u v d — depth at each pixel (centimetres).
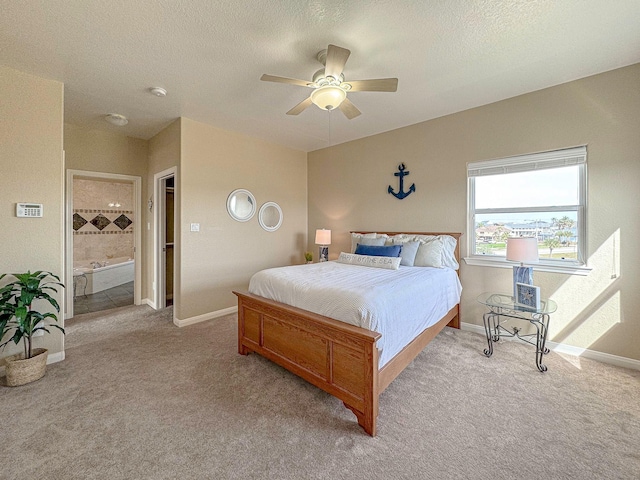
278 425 174
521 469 141
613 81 244
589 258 257
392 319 189
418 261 325
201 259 365
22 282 217
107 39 200
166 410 186
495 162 308
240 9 173
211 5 169
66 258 369
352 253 384
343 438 163
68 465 143
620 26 188
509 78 257
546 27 189
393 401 196
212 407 190
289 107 316
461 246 335
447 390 209
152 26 188
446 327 339
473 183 334
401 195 382
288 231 481
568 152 266
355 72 244
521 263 283
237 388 212
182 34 196
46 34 194
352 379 175
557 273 274
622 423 173
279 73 245
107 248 619
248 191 418
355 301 185
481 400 197
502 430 168
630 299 240
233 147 399
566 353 270
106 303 451
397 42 205
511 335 290
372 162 416
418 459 148
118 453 151
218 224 383
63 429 168
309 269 296
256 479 136
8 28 187
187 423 174
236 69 239
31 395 201
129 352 272
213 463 145
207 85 267
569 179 275
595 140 253
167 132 375
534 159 285
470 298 328
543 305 248
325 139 436
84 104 308
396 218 392
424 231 364
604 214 250
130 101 301
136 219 434
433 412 185
